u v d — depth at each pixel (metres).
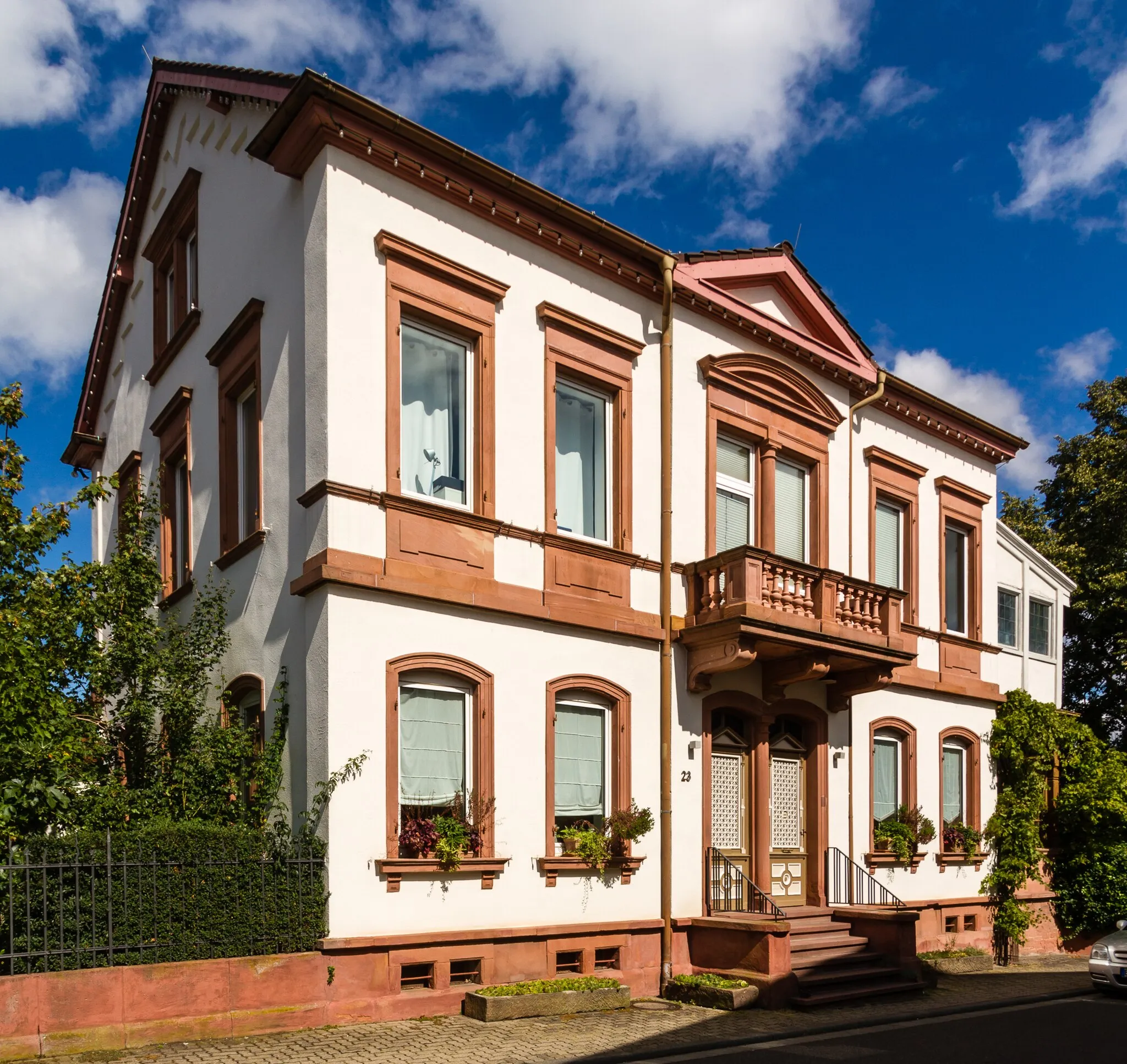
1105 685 28.95
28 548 12.55
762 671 14.87
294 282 11.77
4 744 10.17
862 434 17.64
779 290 16.62
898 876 16.84
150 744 12.20
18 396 12.86
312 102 10.95
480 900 11.14
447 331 12.15
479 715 11.50
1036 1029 11.30
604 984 11.36
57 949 8.55
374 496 10.91
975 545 19.98
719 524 15.06
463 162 11.92
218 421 13.77
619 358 13.77
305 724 10.67
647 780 13.17
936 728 18.27
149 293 18.09
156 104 17.00
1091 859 19.67
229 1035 9.16
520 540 12.24
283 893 9.74
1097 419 29.62
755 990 11.77
